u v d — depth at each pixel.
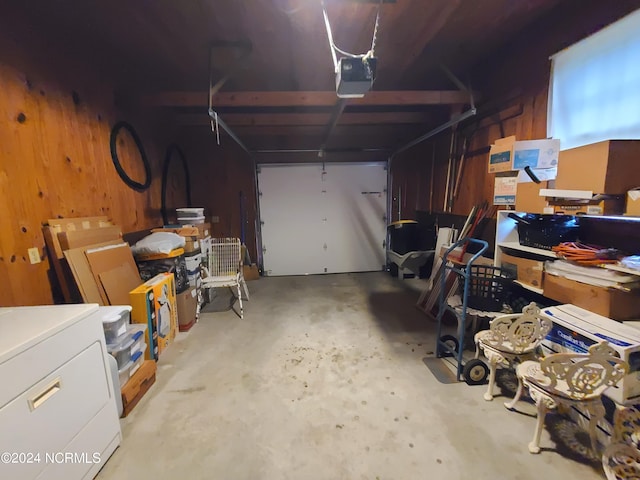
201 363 2.31
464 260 2.84
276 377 2.11
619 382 1.34
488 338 1.87
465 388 1.95
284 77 3.25
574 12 1.97
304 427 1.64
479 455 1.44
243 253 4.71
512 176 2.21
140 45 2.54
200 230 3.56
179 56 2.76
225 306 3.59
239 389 1.98
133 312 2.18
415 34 2.36
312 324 3.00
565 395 1.35
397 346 2.51
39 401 1.09
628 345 1.31
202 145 4.75
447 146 3.83
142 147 3.17
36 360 1.08
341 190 5.07
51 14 1.98
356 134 4.95
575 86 1.98
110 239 2.42
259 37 2.39
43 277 1.88
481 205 3.05
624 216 1.44
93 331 1.36
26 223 1.78
